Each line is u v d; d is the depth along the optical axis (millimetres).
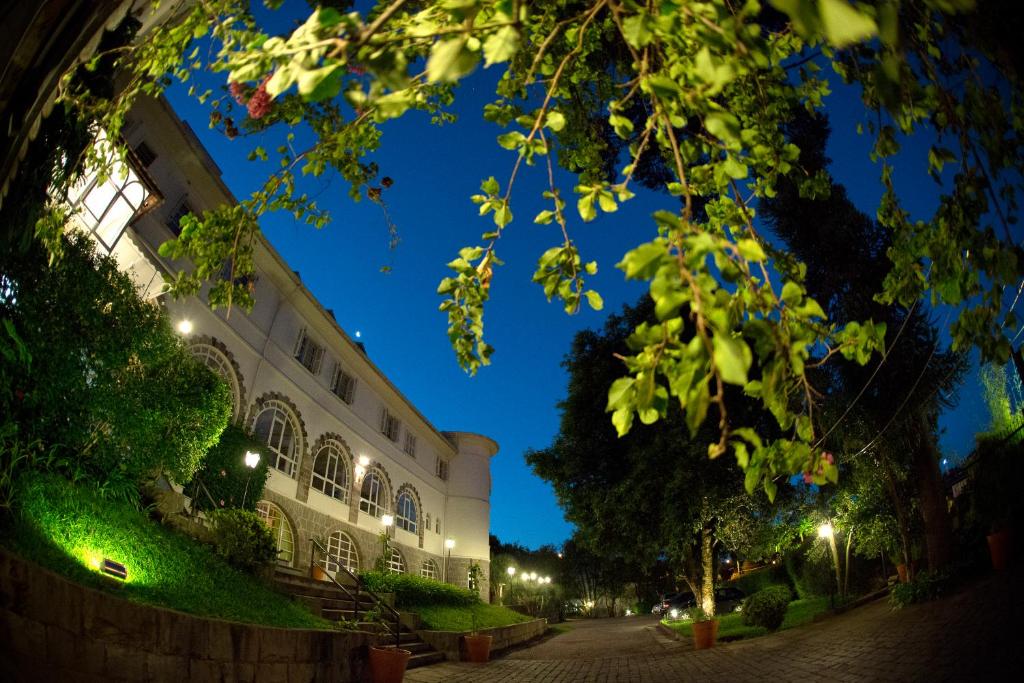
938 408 11398
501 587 35094
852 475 13469
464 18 1593
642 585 54344
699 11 1482
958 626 7621
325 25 1509
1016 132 2359
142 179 8266
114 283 8047
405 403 25859
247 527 10336
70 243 7254
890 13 1259
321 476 19109
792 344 1470
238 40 2730
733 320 1536
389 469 24391
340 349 21219
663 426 14883
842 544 18438
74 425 7449
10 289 6387
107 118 3365
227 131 3260
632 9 1639
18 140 3393
